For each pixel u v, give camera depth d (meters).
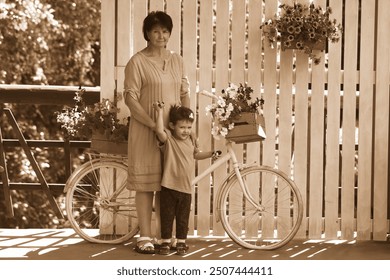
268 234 8.27
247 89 7.82
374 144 8.22
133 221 8.23
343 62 8.54
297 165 8.24
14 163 16.53
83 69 17.84
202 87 8.25
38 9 14.27
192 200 8.32
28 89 8.84
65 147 8.82
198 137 8.27
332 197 8.28
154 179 7.61
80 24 17.53
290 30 7.91
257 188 8.27
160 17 7.56
